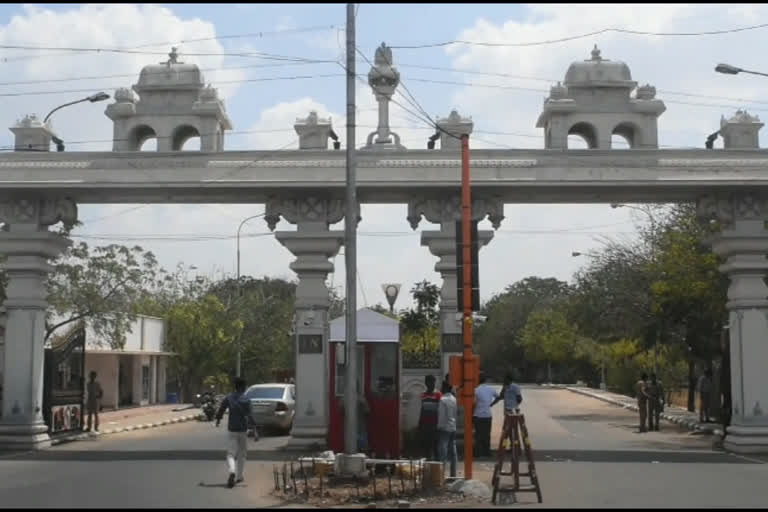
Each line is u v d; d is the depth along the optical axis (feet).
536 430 100.27
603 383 220.84
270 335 189.67
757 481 52.90
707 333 98.58
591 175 68.39
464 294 48.73
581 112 71.10
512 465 46.32
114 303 131.85
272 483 51.47
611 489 49.44
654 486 50.67
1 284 105.09
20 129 72.95
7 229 73.26
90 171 70.38
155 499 45.06
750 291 70.13
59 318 127.03
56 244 74.33
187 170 69.92
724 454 69.15
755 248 69.87
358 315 61.98
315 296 71.15
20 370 72.54
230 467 50.08
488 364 316.40
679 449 74.74
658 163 68.49
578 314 137.69
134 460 64.39
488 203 71.20
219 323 175.32
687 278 95.76
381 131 71.41
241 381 52.21
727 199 70.85
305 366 70.59
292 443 69.92
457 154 69.15
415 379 74.49
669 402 150.61
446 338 70.08
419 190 69.92
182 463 62.23
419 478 50.06
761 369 69.41
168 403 166.91
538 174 68.44
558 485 51.16
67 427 82.53
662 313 100.89
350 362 50.90
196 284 194.80
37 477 54.24
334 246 70.95
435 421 59.00
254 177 69.41
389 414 59.82
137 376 154.92
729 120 70.38
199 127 72.59
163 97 73.20
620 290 120.06
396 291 84.89
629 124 71.51
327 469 52.75
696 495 47.01
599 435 92.68
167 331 172.14
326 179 68.80
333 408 60.39
